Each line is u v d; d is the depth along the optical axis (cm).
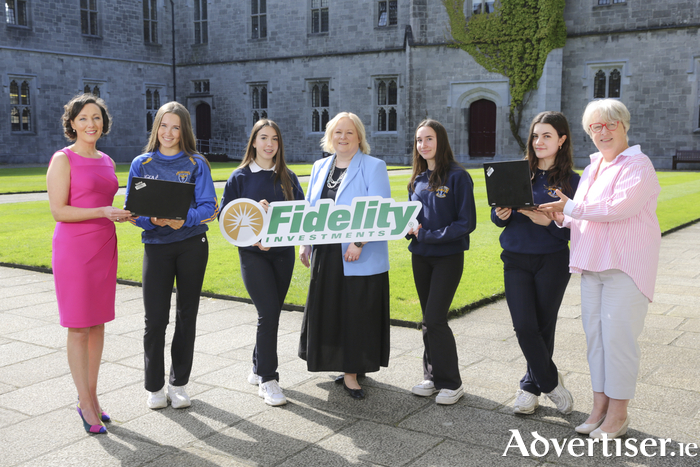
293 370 388
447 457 271
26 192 1430
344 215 334
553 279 311
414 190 354
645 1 2164
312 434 296
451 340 333
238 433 298
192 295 330
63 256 298
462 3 2347
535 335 309
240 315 513
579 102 2306
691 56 2127
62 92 2706
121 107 2928
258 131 358
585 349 418
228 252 775
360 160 352
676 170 2155
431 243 330
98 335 315
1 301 560
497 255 739
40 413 321
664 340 435
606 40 2234
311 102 2830
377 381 367
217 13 2988
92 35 2788
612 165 288
